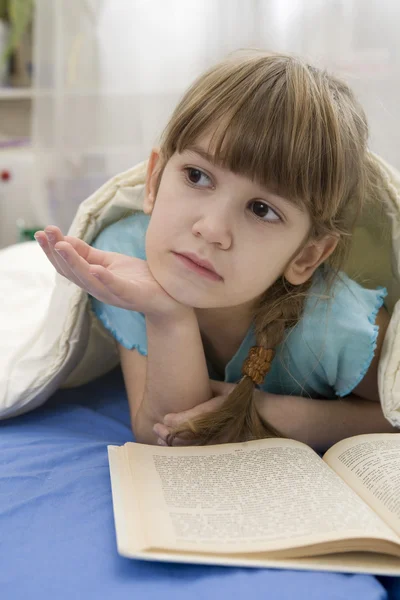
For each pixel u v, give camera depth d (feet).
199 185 1.98
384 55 4.31
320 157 1.93
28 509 1.74
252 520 1.57
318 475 1.81
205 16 4.75
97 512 1.75
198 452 1.97
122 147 5.15
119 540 1.46
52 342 2.37
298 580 1.44
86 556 1.53
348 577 1.47
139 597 1.38
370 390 2.53
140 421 2.28
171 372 2.15
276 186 1.88
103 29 4.92
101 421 2.51
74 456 2.09
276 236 1.98
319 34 4.45
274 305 2.26
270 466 1.86
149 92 4.94
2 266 3.51
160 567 1.48
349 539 1.49
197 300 2.03
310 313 2.28
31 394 2.36
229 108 1.89
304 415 2.34
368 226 2.49
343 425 2.39
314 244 2.17
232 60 2.08
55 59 5.05
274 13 4.55
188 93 2.11
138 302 2.01
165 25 4.83
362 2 4.33
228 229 1.91
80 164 5.21
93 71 5.02
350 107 2.13
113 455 1.95
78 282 1.94
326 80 2.10
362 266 2.61
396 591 1.56
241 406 2.19
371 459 1.98
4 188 5.44
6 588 1.40
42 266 3.50
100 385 2.96
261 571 1.46
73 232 2.41
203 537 1.50
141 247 2.45
